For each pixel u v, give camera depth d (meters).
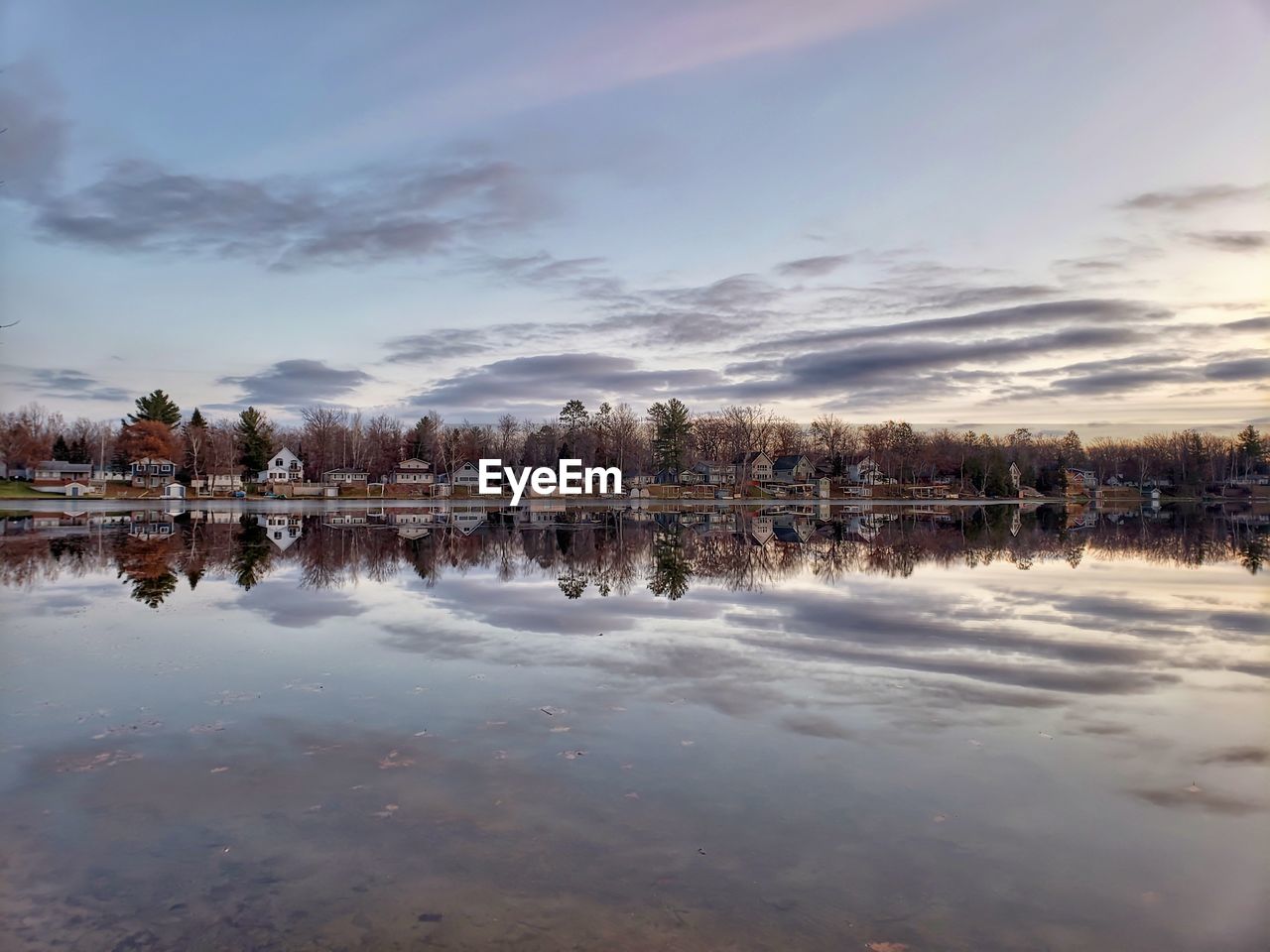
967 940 5.59
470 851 6.84
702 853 6.81
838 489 135.75
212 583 22.94
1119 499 137.38
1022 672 12.87
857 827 7.30
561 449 130.75
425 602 19.77
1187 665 13.36
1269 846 6.99
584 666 13.19
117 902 6.08
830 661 13.56
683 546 37.19
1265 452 148.62
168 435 113.25
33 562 27.84
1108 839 7.11
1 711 10.72
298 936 5.62
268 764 8.83
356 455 139.25
